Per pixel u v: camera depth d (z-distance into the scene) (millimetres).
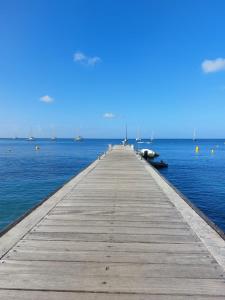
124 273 3041
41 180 19953
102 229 4430
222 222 11039
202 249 3680
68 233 4227
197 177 22562
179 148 80625
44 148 77750
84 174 10602
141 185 8367
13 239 3943
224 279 2939
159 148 80562
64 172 24422
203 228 4508
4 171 25094
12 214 11539
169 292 2705
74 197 6707
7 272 3027
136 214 5289
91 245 3779
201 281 2896
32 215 5141
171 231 4367
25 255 3439
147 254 3518
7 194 15133
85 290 2725
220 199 14750
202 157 44781
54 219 4934
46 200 6336
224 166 30719
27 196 14633
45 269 3102
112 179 9523
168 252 3582
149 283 2854
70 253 3518
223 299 2607
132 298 2613
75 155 48281
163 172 25641
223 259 3383
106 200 6418
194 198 14984
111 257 3422
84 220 4891
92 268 3139
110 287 2777
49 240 3934
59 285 2799
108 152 24812
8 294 2646
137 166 13594
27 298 2592
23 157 43312
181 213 5371
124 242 3898
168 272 3070
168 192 7320
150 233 4270
